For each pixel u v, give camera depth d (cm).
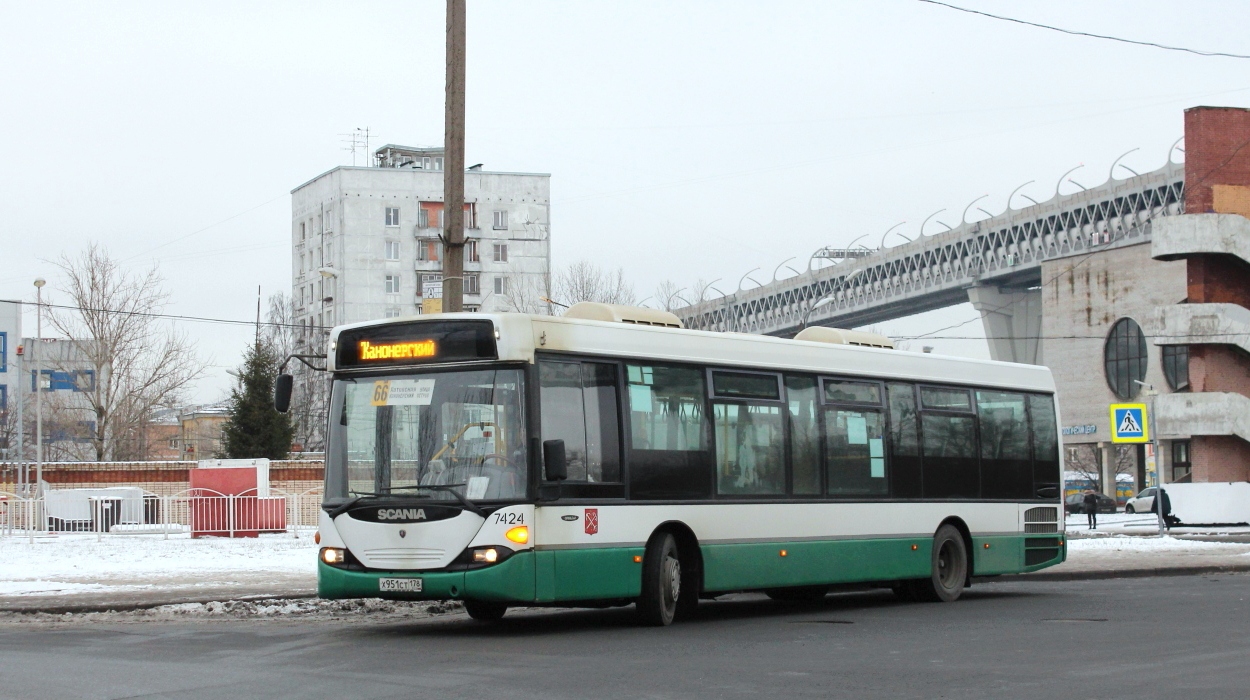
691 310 9044
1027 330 11219
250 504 3309
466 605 1625
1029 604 1873
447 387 1383
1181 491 5356
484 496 1341
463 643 1313
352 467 1398
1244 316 5441
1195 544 3531
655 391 1516
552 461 1335
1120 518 6350
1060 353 9169
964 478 1966
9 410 7688
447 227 1872
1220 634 1402
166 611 1728
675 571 1520
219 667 1116
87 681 1030
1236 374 5594
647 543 1481
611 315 1531
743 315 13388
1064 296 9162
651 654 1215
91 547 2927
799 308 12662
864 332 1931
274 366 5728
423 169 10850
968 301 11800
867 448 1806
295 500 3706
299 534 3378
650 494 1483
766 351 1684
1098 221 10312
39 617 1684
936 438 1927
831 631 1450
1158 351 8519
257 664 1138
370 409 1408
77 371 6122
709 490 1560
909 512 1858
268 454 5547
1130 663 1145
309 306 11156
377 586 1351
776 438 1667
